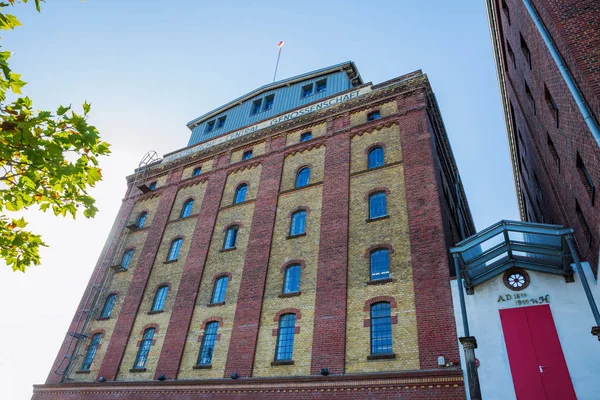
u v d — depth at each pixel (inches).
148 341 879.1
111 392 825.5
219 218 1011.3
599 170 429.1
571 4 453.1
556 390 500.4
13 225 356.8
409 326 619.2
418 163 791.1
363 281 700.0
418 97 906.1
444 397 539.8
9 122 269.1
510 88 1007.0
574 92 429.7
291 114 1129.4
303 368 659.4
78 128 292.4
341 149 924.0
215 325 813.9
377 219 763.4
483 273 605.0
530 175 1104.8
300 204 888.3
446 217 788.6
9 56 266.2
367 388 589.9
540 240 552.7
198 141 1374.3
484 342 559.8
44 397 909.8
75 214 339.3
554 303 552.7
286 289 777.6
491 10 915.4
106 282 1076.5
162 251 1046.4
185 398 730.8
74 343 984.3
